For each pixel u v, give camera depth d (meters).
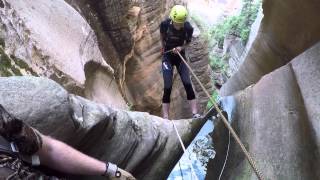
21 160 2.02
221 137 5.88
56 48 5.85
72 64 6.00
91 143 3.96
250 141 5.04
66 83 5.54
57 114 3.27
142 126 5.01
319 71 4.64
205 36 15.72
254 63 10.13
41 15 6.24
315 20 6.22
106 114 4.04
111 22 9.63
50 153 2.29
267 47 8.83
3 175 1.89
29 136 2.10
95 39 8.12
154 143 5.01
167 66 6.97
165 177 5.46
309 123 4.41
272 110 4.97
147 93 11.51
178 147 5.57
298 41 7.14
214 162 5.72
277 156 4.50
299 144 4.39
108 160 4.27
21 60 4.82
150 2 11.13
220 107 6.30
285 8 7.08
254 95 5.46
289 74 5.13
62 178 2.43
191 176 5.73
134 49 10.87
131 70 11.11
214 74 19.08
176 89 12.45
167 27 6.82
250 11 18.94
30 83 3.25
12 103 3.08
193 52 14.09
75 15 7.65
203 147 6.07
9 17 5.02
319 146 4.14
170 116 12.27
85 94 6.41
